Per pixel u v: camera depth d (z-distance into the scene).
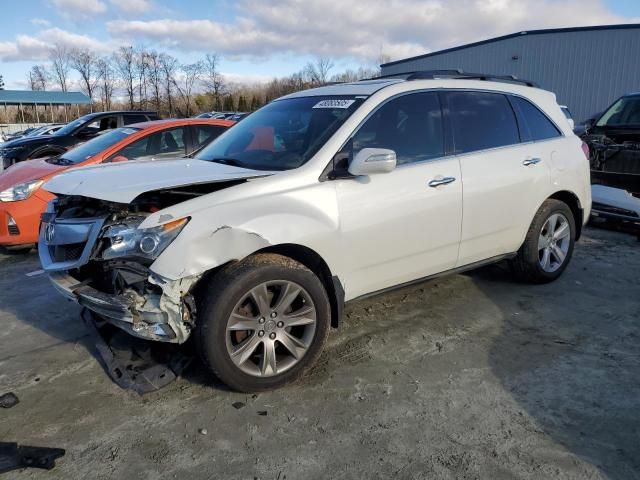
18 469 2.60
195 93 49.78
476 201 4.11
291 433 2.85
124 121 11.98
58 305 4.76
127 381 3.29
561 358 3.61
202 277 3.09
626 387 3.24
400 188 3.67
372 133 3.68
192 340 3.50
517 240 4.59
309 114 3.94
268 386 3.21
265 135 3.96
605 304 4.54
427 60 34.47
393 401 3.13
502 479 2.48
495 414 2.98
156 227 2.88
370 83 4.11
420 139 3.92
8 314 4.57
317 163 3.43
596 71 26.38
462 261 4.23
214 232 2.94
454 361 3.59
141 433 2.87
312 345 3.33
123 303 2.94
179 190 3.17
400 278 3.87
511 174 4.35
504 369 3.47
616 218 6.57
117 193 2.97
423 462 2.61
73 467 2.62
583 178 5.00
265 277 3.10
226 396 3.20
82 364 3.65
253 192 3.19
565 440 2.75
